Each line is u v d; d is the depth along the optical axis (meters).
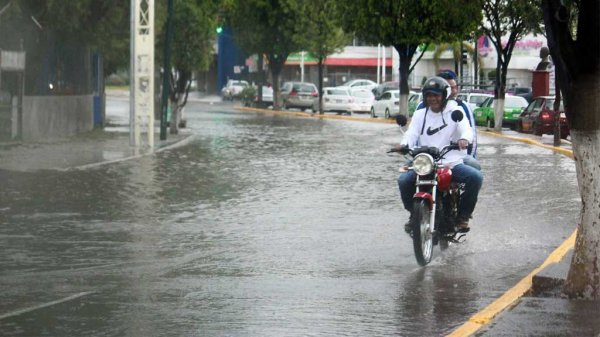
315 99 121.56
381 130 80.56
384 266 22.47
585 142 18.44
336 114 116.12
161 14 68.00
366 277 21.20
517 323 16.17
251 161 50.31
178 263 22.89
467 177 22.88
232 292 19.69
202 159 51.56
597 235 18.33
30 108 61.91
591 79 18.38
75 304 18.62
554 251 23.98
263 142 65.00
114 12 63.81
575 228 28.09
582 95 18.42
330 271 21.89
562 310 17.09
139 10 57.47
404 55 94.25
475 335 15.48
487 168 46.53
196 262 23.02
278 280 20.89
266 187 38.56
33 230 27.81
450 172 22.34
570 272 18.62
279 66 125.56
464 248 24.86
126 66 94.69
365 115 117.00
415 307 18.31
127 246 25.20
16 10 56.84
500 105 78.00
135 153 53.84
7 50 59.62
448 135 22.91
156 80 90.06
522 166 47.66
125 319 17.44
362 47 175.62
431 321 17.22
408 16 91.12
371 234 27.02
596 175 18.39
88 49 74.75
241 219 29.95
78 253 24.17
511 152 57.12
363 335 16.27
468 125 22.83
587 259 18.38
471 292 19.66
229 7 79.00
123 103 139.50
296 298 19.11
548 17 18.42
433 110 22.95
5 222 29.30
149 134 57.69
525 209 32.06
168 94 71.25
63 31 64.62
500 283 20.56
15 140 60.25
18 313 17.89
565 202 33.84
